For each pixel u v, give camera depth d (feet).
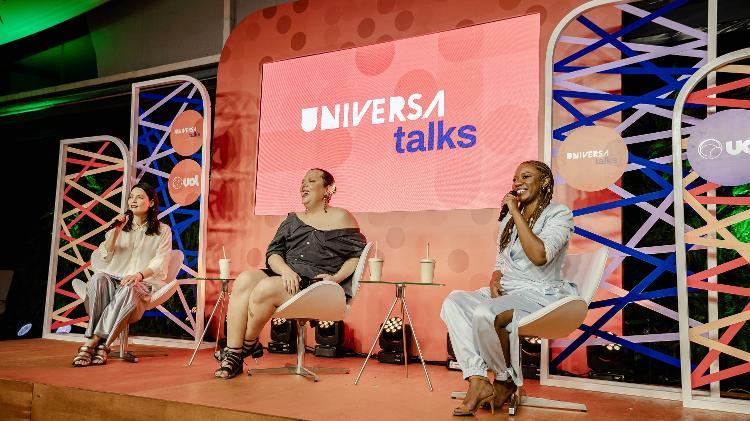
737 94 13.04
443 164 13.89
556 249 8.23
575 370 11.96
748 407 8.82
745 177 9.60
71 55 21.27
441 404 8.55
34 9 20.62
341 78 15.40
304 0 16.28
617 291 11.33
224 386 9.44
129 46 19.95
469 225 13.52
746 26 12.12
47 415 9.10
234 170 16.53
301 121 15.76
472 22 14.14
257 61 16.71
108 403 8.63
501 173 13.25
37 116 21.76
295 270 10.76
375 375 11.32
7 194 23.25
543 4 13.38
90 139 17.19
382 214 14.47
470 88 13.84
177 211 16.83
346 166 14.98
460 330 8.09
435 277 13.69
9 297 22.26
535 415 8.09
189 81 15.98
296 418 7.34
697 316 12.67
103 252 12.76
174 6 19.20
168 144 20.06
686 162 12.92
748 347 12.15
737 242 9.60
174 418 8.09
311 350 14.61
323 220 11.21
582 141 11.54
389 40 15.03
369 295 14.25
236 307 10.41
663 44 12.84
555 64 12.27
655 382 12.66
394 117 14.61
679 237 9.92
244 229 16.15
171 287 12.37
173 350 14.70
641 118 13.62
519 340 8.14
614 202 11.44
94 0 20.07
